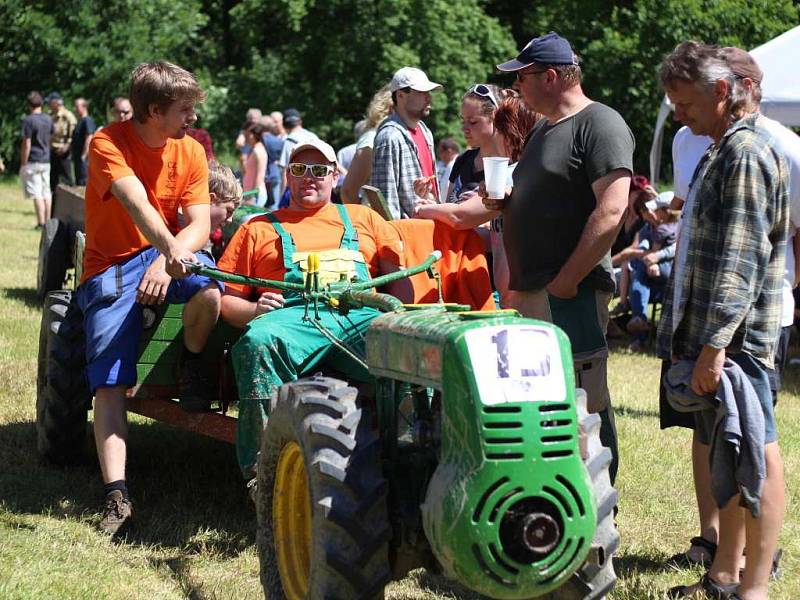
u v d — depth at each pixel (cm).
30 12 3909
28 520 647
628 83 3966
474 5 4238
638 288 1370
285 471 502
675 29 3862
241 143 2458
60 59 3941
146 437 854
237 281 572
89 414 912
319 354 593
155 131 652
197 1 4547
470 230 676
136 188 633
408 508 455
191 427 671
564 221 579
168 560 595
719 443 523
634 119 4025
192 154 680
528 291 595
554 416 401
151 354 662
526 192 587
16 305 1347
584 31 4206
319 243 655
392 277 577
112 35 3997
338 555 431
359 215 675
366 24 4003
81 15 3966
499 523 391
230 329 666
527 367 402
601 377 593
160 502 694
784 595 575
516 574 395
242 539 629
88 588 535
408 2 3978
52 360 731
